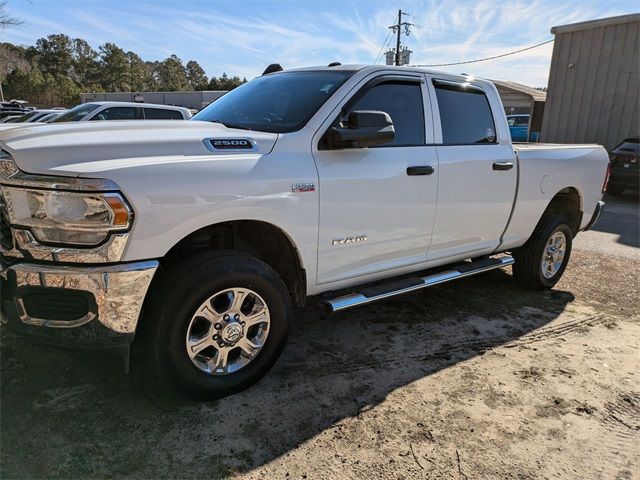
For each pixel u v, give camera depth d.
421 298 4.63
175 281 2.52
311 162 2.93
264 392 2.92
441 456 2.45
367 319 4.08
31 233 2.32
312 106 3.14
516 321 4.19
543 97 27.89
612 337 3.94
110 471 2.23
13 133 2.68
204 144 2.64
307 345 3.57
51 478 2.16
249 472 2.28
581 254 6.62
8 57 83.69
